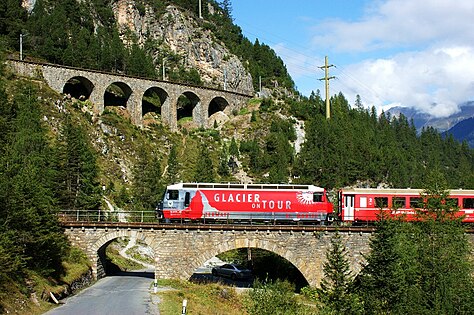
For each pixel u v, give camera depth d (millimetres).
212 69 173750
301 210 61312
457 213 60875
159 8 188500
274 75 191000
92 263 55719
